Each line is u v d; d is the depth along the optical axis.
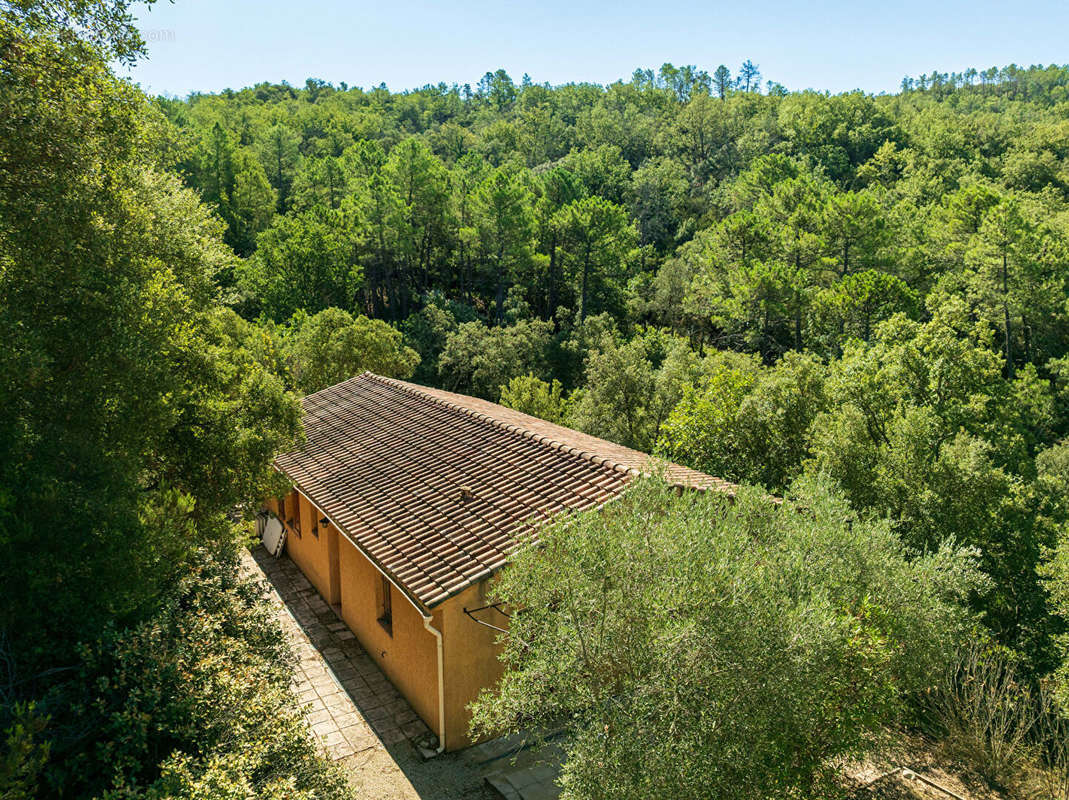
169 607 7.99
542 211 52.56
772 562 7.82
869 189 61.00
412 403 17.72
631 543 7.37
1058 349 43.28
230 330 19.80
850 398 19.22
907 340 21.50
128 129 8.85
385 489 13.59
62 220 7.61
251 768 6.28
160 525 8.29
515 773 10.15
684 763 6.25
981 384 19.89
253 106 104.62
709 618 6.59
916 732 11.09
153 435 9.34
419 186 50.72
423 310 46.59
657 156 93.06
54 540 6.84
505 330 43.06
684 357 28.41
